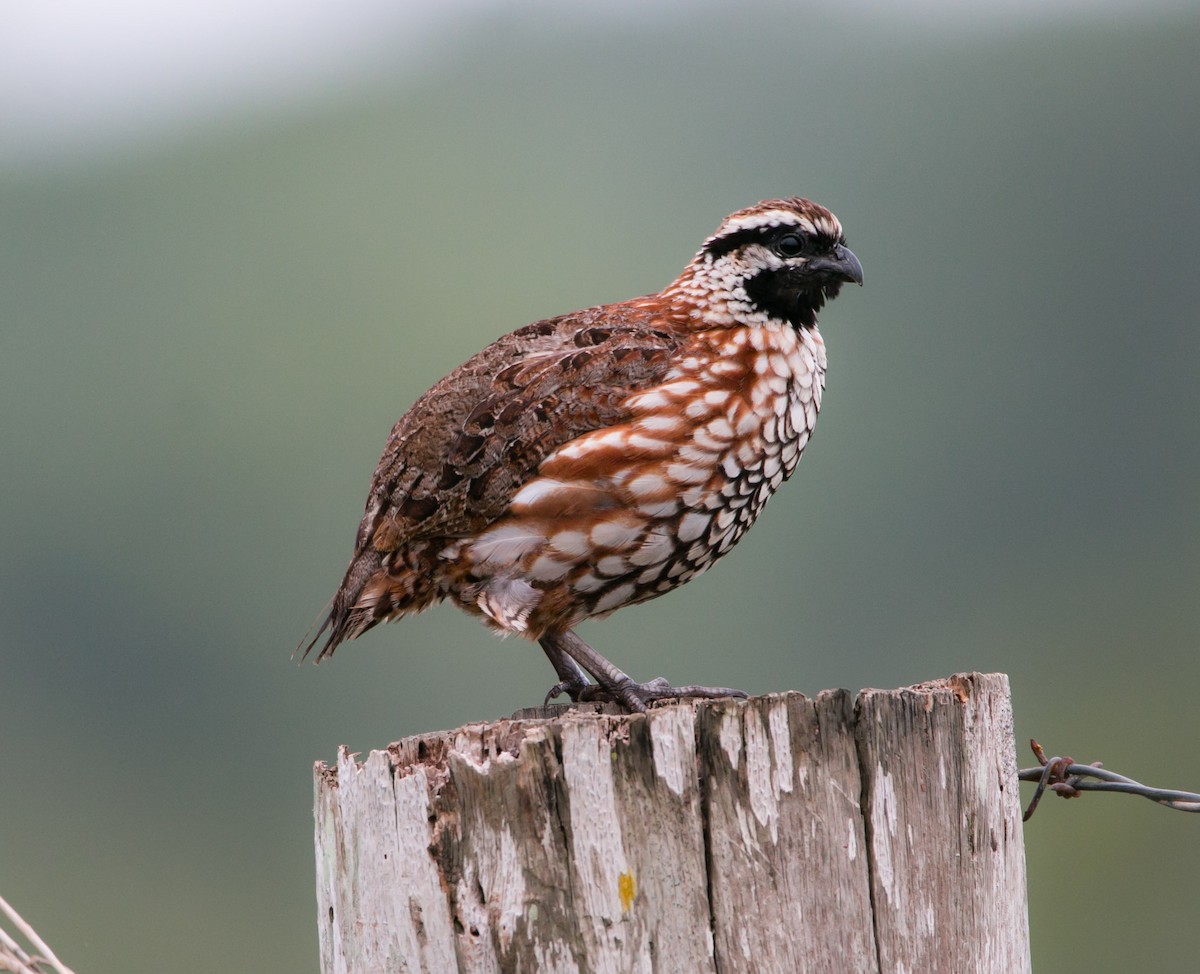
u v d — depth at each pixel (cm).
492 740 779
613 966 738
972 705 809
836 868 762
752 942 747
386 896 759
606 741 748
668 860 745
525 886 741
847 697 776
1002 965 803
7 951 863
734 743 758
